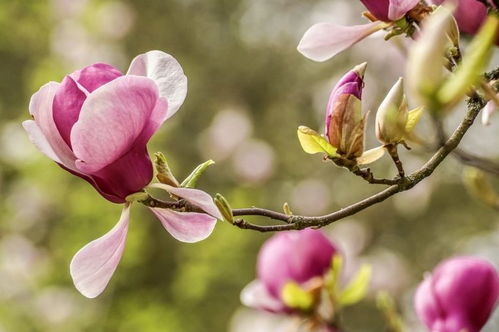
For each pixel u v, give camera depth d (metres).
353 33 2.06
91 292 1.94
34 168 9.56
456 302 2.58
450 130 5.88
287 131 11.88
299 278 3.03
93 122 1.85
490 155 7.89
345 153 1.96
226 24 13.02
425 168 1.87
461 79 1.36
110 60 11.13
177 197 2.03
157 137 10.23
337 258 2.94
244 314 6.70
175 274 10.09
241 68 12.64
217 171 11.15
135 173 1.95
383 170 9.92
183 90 1.96
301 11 12.62
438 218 10.08
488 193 2.86
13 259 9.27
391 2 1.95
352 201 10.45
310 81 12.04
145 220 10.02
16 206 9.59
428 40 1.37
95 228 9.31
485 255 9.76
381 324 9.69
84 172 1.92
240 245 9.67
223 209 1.92
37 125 1.86
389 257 9.29
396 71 8.20
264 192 10.90
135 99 1.86
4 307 8.91
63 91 1.89
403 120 1.90
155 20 12.70
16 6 11.41
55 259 9.32
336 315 2.95
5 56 11.88
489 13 1.71
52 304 9.08
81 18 11.16
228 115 11.18
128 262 9.55
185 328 9.62
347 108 1.96
